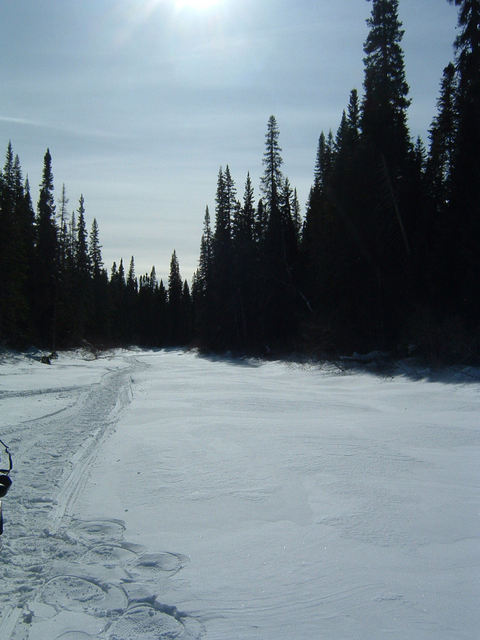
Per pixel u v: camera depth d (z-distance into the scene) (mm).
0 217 36438
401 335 24891
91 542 4789
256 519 5344
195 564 4305
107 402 15625
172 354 57125
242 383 21281
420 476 6871
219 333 47438
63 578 4078
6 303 36469
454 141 25703
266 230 40531
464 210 22531
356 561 4309
